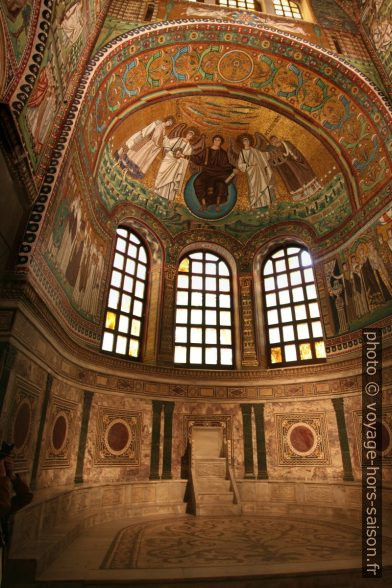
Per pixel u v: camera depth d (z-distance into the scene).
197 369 12.41
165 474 10.88
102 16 10.01
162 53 11.45
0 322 5.92
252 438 11.79
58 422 8.25
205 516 9.75
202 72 12.42
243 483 11.13
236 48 11.95
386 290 10.69
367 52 12.43
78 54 8.62
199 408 11.97
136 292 12.83
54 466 7.97
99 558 5.76
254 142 14.19
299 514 10.24
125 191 12.89
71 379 9.14
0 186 5.69
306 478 10.98
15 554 5.09
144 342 12.40
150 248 13.62
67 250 8.47
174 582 4.87
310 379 11.86
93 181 10.28
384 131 11.05
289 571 5.16
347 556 5.91
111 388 10.67
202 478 10.83
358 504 9.78
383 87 11.45
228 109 13.46
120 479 10.07
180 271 13.95
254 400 12.22
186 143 14.00
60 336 8.26
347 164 12.48
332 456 10.85
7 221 6.15
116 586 4.80
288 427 11.71
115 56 10.08
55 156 7.54
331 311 12.27
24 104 6.05
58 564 5.44
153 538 7.19
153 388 11.62
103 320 10.92
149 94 12.16
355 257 11.88
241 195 14.75
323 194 13.45
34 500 6.24
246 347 13.06
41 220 6.73
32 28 6.11
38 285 6.79
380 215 11.14
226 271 14.45
